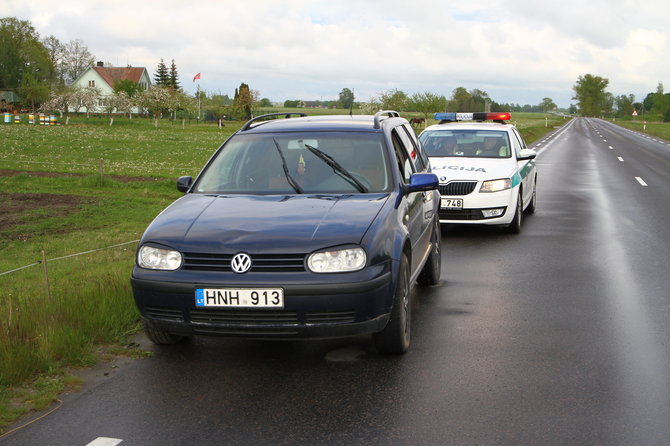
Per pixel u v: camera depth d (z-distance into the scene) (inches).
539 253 364.5
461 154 452.1
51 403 167.8
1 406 162.7
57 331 204.5
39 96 3949.3
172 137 1962.4
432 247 285.3
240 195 220.8
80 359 195.9
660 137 2352.4
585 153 1346.0
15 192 682.2
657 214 513.3
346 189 220.8
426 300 269.0
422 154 303.9
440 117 534.3
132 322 233.9
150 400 169.0
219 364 195.9
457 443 143.6
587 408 161.8
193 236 187.2
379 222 192.7
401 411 160.4
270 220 192.9
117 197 659.4
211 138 1958.7
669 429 149.9
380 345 200.1
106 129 2423.7
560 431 149.2
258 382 180.9
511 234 427.5
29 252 392.2
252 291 176.2
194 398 169.8
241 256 178.7
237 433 149.2
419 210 245.3
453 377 183.5
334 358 200.2
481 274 315.6
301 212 197.9
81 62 5113.2
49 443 145.3
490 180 410.0
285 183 224.8
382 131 244.2
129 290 253.3
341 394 171.5
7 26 4717.0
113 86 4707.2
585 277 307.3
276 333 178.9
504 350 206.2
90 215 539.2
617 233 428.1
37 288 295.0
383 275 182.9
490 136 462.9
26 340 195.3
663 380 180.4
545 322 236.7
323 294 175.5
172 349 210.1
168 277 182.4
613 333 223.3
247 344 214.8
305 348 210.2
